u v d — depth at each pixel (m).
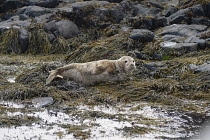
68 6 72.31
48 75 34.16
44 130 20.94
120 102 27.34
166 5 72.88
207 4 62.44
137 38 48.44
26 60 50.94
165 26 57.66
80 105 26.36
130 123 22.33
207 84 30.20
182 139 19.78
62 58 51.72
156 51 43.78
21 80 34.16
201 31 51.38
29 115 23.67
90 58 44.78
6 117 22.80
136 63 39.28
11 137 19.83
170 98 27.77
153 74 35.22
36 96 28.27
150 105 26.45
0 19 71.75
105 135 20.23
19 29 60.00
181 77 33.22
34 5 72.81
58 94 28.30
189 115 24.16
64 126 21.62
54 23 61.38
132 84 31.25
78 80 32.56
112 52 45.06
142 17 58.50
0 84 31.69
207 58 37.62
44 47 58.25
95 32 61.59
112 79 32.56
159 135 20.38
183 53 42.88
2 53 57.25
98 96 27.89
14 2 73.56
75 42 59.47
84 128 21.33
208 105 26.41
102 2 69.44
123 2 70.38
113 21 65.06
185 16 59.78
